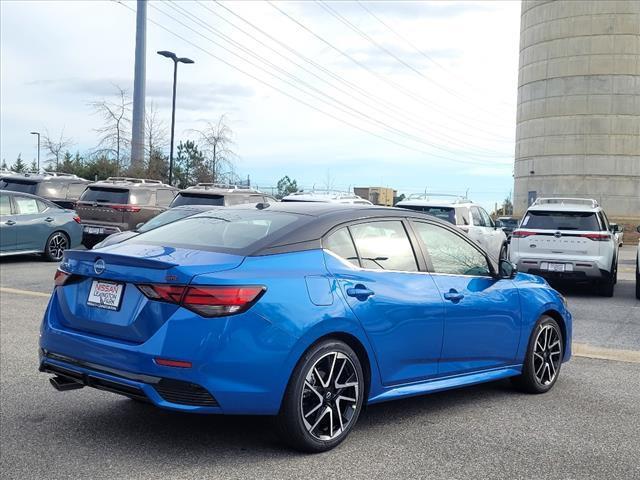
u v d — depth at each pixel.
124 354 3.99
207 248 4.42
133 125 42.12
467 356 5.35
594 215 12.99
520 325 5.82
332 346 4.35
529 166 51.34
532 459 4.36
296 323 4.13
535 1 50.44
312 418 4.30
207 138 42.59
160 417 5.02
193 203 16.48
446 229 5.52
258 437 4.62
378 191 38.94
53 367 4.46
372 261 4.81
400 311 4.76
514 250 13.40
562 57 48.75
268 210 5.08
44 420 4.94
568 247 12.88
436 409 5.47
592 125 47.94
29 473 3.96
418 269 5.10
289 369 4.11
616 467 4.25
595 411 5.50
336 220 4.77
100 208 17.61
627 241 44.19
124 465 4.09
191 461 4.16
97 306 4.30
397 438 4.71
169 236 4.85
